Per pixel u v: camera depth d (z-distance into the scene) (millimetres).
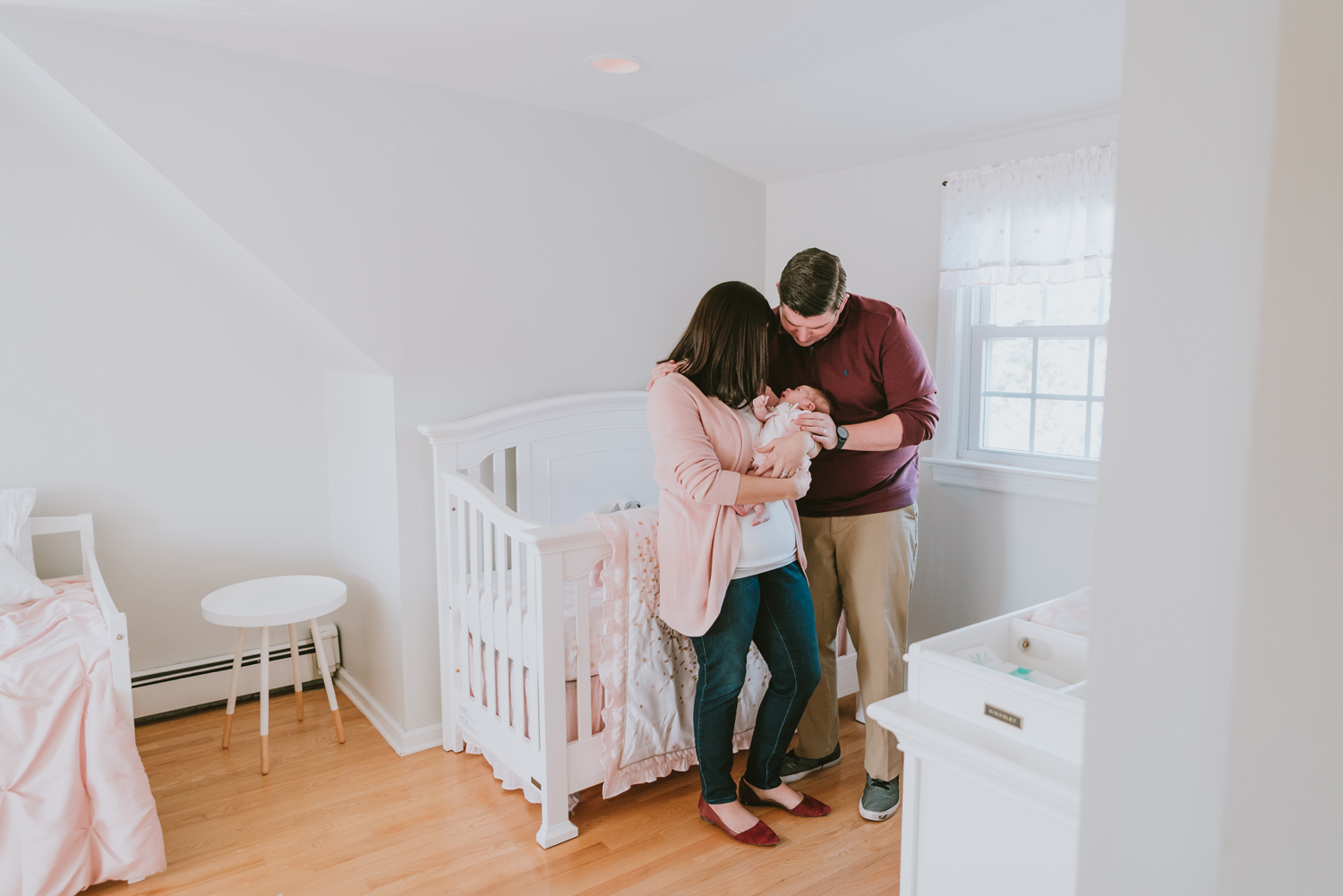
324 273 2406
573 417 2854
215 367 2990
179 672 2928
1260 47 582
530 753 2203
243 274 2631
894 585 2291
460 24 2031
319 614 2574
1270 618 597
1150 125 647
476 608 2461
